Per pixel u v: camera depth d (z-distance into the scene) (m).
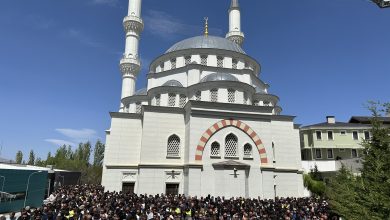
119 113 36.06
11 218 18.50
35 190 30.78
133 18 53.91
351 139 54.97
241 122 33.69
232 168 31.42
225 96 35.38
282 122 38.31
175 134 34.22
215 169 31.30
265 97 42.34
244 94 36.50
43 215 17.75
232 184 30.98
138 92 47.94
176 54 43.62
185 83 40.94
